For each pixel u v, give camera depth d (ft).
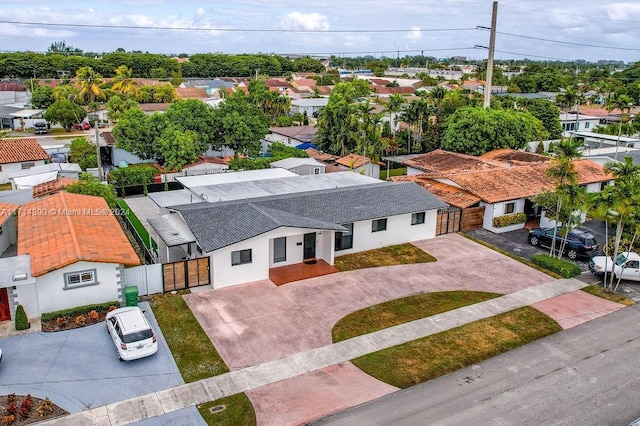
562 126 292.20
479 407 62.90
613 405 63.87
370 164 195.00
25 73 473.26
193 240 96.53
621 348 77.87
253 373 68.74
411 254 113.91
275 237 96.22
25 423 57.72
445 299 92.73
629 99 288.71
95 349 72.49
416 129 251.60
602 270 101.91
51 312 79.10
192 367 69.51
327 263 106.11
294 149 210.18
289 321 82.64
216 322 81.41
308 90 460.96
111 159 212.84
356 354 74.33
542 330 82.99
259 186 134.62
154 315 82.94
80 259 78.79
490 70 223.71
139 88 363.35
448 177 142.72
